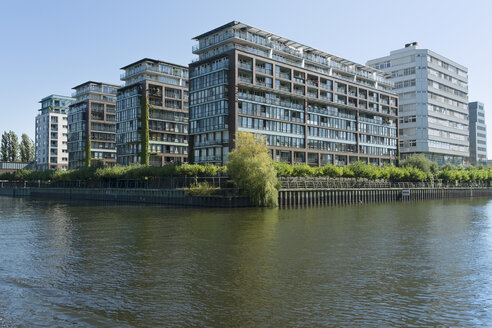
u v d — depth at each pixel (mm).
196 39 104938
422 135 151750
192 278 25438
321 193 84000
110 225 50000
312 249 34562
